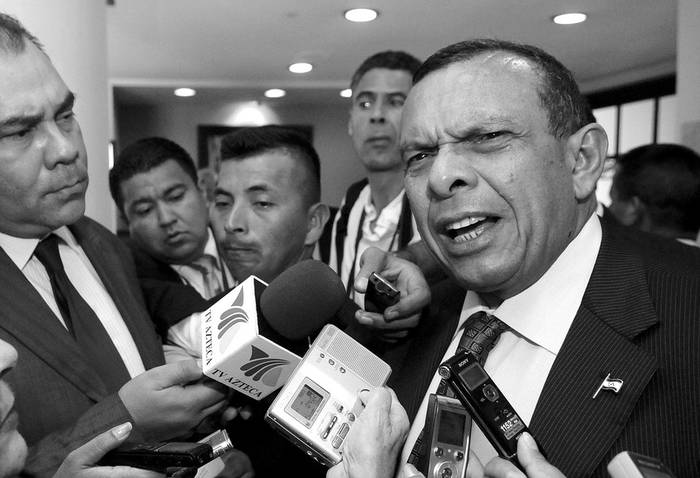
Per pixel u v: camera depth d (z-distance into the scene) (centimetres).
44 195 108
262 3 408
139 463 92
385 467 82
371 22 448
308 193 156
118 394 103
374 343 132
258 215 149
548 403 90
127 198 214
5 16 109
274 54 546
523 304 98
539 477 71
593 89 657
